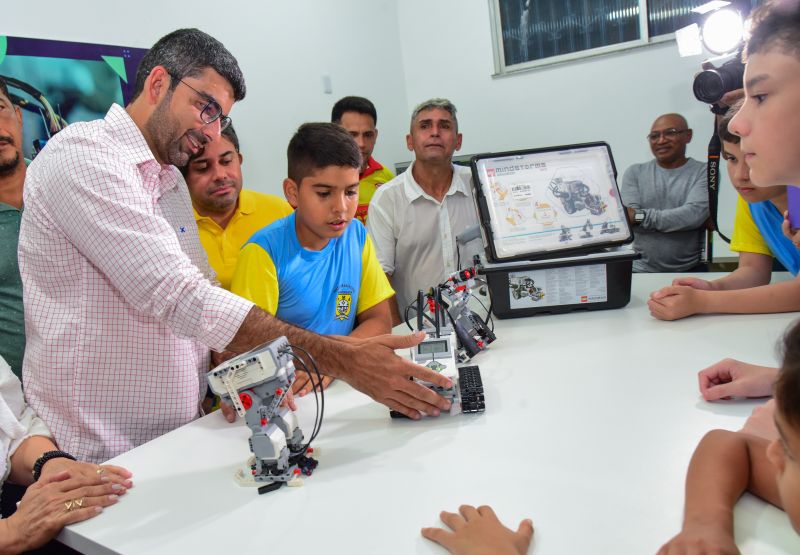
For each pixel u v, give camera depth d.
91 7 2.43
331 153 1.21
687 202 2.79
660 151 2.93
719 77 1.44
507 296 1.48
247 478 0.84
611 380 1.04
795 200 1.20
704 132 3.48
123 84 2.55
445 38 4.21
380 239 2.21
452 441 0.88
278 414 0.85
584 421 0.89
